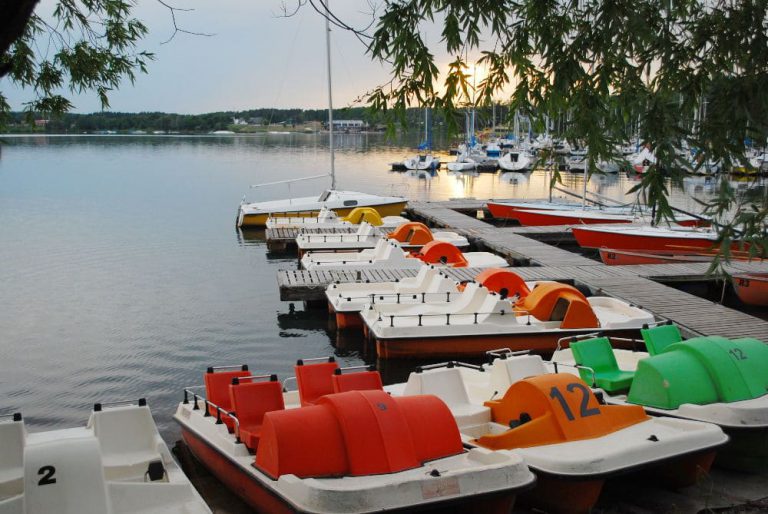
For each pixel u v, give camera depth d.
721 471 8.67
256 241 29.44
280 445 6.77
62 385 13.01
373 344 15.19
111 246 27.67
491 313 13.97
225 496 8.14
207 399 8.80
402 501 6.24
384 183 57.88
